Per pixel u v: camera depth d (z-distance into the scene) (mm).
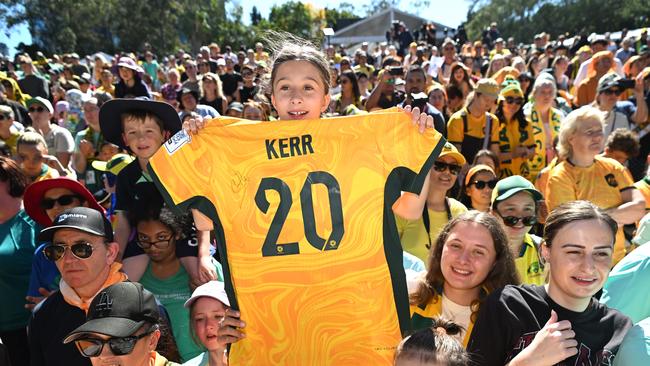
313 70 2705
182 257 3898
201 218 2723
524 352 2303
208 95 9719
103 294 2645
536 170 7129
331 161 2629
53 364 3137
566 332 2309
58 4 53094
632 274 3086
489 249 3018
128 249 3896
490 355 2527
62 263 3148
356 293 2566
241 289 2578
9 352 4273
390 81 8195
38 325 3230
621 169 4797
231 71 13359
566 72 13320
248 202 2611
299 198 2600
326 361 2562
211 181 2639
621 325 2533
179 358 3219
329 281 2566
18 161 5680
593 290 2471
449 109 8852
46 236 3178
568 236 2498
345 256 2570
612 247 2506
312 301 2566
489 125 6852
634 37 16172
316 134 2652
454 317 3113
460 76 8930
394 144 2641
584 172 4770
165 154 2658
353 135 2650
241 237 2598
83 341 2516
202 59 17156
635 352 2406
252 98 12031
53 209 3979
